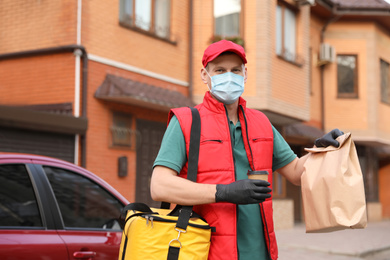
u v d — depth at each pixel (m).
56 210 3.29
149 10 11.01
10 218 3.05
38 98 9.56
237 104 2.40
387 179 23.05
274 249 2.28
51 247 3.08
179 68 11.73
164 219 2.04
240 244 2.20
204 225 2.05
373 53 18.39
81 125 8.94
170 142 2.20
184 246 2.02
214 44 2.35
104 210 3.73
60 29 9.38
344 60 18.41
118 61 10.09
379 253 10.75
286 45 13.70
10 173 3.17
